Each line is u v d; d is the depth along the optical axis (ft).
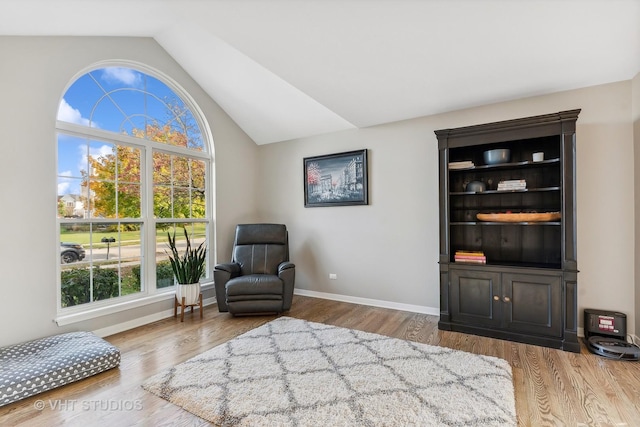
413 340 9.11
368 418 5.53
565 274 8.41
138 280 10.84
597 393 6.33
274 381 6.77
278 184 15.29
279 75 8.56
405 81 8.80
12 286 7.76
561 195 8.51
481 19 6.06
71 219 9.12
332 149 13.74
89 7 7.13
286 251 13.30
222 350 8.39
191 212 12.74
